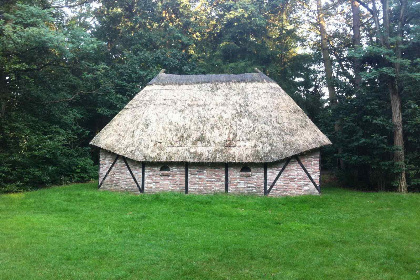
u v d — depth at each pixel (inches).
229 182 636.7
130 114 709.9
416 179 685.9
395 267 317.1
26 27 746.8
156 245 366.0
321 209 529.0
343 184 823.1
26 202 563.8
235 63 1107.9
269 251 349.7
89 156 995.9
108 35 1227.2
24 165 769.6
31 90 836.6
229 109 687.1
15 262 317.7
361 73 676.1
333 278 295.1
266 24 1162.0
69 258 328.5
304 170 636.1
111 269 305.3
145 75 1060.5
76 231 411.8
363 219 473.1
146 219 467.2
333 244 374.9
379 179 735.1
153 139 655.8
